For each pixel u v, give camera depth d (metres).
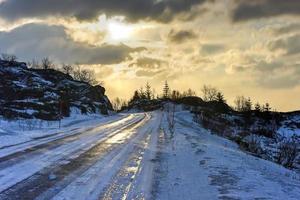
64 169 12.12
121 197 9.16
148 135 24.81
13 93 49.28
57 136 21.95
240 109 111.88
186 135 26.06
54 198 8.79
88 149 16.88
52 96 53.16
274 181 11.41
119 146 18.38
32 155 14.42
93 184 10.31
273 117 87.19
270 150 34.62
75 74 102.38
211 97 132.62
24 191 9.28
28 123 32.56
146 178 11.38
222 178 11.47
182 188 10.26
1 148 15.82
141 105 153.75
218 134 38.19
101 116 62.62
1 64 58.94
